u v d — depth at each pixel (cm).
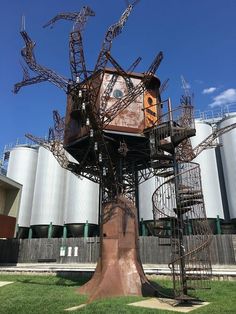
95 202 6412
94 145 1856
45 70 1825
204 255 1947
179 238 1598
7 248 4922
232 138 5662
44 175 6812
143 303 1433
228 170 5625
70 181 6675
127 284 1706
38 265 4238
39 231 6481
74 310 1270
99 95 1981
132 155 2258
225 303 1410
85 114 1727
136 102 2125
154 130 1880
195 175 2203
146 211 5784
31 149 7369
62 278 2702
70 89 1725
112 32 1705
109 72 2095
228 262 3825
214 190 5550
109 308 1288
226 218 5644
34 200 6775
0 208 4516
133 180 2247
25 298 1603
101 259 1848
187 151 2228
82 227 6228
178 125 1873
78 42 1667
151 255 4122
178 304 1412
